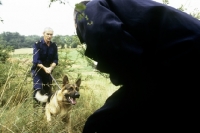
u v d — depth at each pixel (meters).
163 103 1.25
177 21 1.22
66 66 8.03
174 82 1.22
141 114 1.28
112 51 1.22
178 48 1.19
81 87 6.96
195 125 1.23
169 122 1.25
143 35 1.25
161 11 1.25
